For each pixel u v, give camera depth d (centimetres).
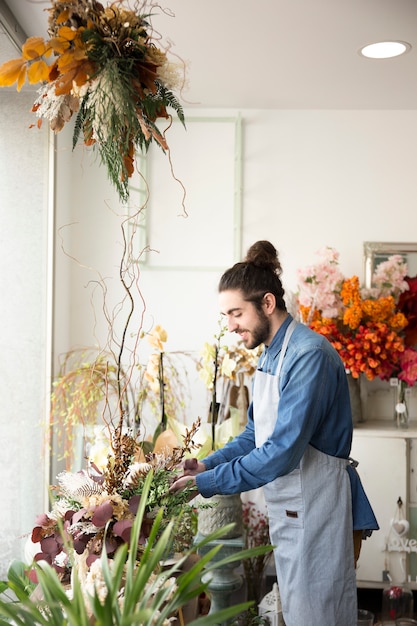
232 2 290
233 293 258
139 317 451
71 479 200
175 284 452
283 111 455
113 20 199
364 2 289
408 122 455
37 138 378
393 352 420
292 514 258
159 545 140
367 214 455
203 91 416
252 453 242
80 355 446
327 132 455
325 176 455
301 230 455
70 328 447
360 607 434
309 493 255
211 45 339
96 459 248
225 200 453
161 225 452
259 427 268
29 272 381
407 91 413
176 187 452
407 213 455
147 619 135
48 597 137
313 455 257
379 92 416
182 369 449
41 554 188
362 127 455
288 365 253
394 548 414
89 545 187
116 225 449
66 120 207
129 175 215
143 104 212
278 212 455
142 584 134
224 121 452
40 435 381
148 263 452
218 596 327
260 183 455
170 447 261
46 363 384
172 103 216
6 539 374
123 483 202
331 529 255
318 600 253
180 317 452
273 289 260
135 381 439
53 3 195
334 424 257
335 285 427
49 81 201
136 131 205
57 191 400
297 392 246
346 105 444
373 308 419
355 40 331
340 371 257
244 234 455
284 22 310
